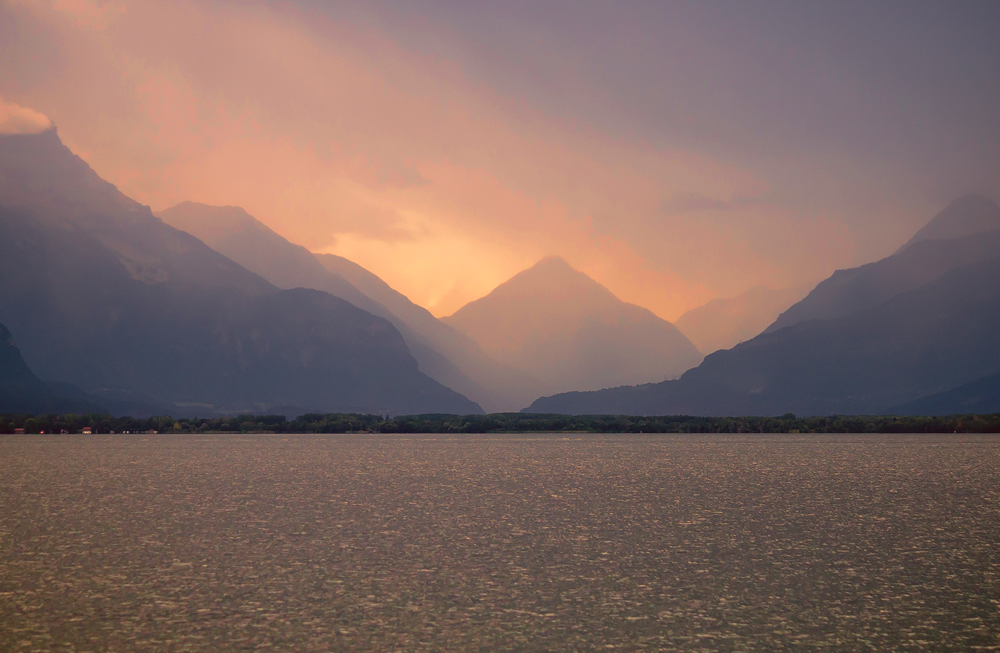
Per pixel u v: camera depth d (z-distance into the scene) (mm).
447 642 34375
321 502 78688
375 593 41750
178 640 34344
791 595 41469
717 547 54219
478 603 39969
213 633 35219
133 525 63406
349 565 48250
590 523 64750
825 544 55344
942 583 43844
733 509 73562
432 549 53344
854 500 80375
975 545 54781
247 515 69125
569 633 35562
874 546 54469
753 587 43062
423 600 40438
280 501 79625
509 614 38219
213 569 47000
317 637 34812
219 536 58219
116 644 33812
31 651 33000
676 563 48969
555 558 50500
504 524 64125
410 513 70562
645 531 60750
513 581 44375
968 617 37656
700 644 34188
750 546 54625
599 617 37812
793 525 63719
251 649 33344
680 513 70625
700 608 39219
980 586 43219
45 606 39062
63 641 34156
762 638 34906
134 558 50062
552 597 41156
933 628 36125
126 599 40312
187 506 75438
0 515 69062
